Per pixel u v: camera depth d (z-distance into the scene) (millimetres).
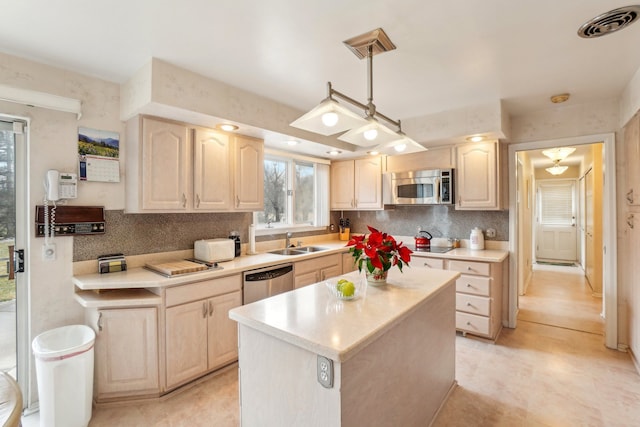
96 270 2316
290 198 3922
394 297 1696
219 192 2705
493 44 1904
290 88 2547
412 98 2799
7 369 2062
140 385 2094
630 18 1633
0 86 1890
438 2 1505
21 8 1528
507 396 2205
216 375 2447
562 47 1943
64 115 2174
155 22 1660
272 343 1372
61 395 1792
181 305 2207
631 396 2178
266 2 1494
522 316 3793
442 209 3900
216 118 2395
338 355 1070
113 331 2057
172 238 2725
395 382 1544
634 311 2594
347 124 1701
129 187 2369
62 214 2152
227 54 2002
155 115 2311
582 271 6285
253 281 2672
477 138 3154
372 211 4480
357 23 1672
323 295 1757
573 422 1925
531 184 6094
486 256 3096
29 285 2068
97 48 1923
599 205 4590
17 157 2057
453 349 2326
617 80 2461
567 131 3084
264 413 1416
